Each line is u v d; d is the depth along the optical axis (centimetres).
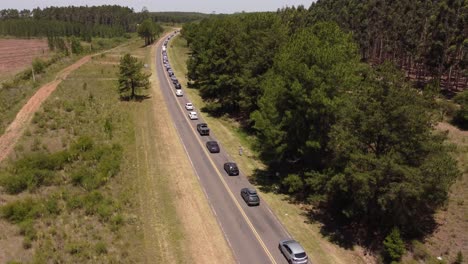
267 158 5472
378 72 3644
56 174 4662
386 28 9544
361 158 3384
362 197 3394
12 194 4238
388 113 3409
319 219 4053
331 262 3381
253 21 7194
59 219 3775
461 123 5969
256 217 4022
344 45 4847
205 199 4341
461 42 7238
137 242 3519
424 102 3472
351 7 11481
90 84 9325
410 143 3391
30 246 3362
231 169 4944
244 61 6856
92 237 3522
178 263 3275
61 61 13088
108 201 4106
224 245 3541
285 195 4528
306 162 4631
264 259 3362
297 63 4228
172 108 7950
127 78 8275
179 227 3788
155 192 4438
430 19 7988
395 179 3388
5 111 7300
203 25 13100
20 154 5194
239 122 7212
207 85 7994
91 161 4984
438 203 3466
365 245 3628
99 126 6341
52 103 7394
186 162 5309
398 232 3384
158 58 14012
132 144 5800
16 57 15600
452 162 3369
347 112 3622
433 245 3538
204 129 6400
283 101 4388
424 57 7969
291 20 10781
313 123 4200
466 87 7994
